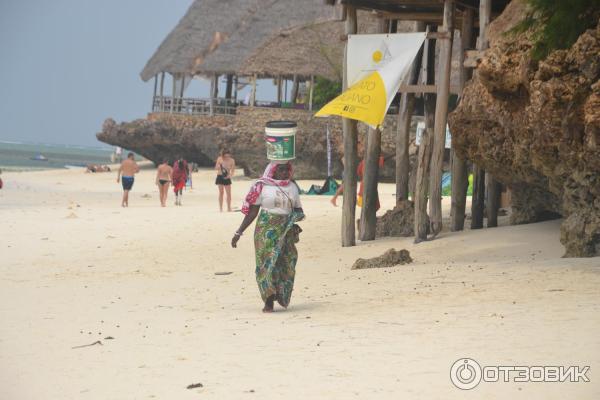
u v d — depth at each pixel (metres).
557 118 46.34
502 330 29.69
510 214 75.69
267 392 23.78
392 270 49.84
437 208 64.38
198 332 33.38
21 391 25.09
